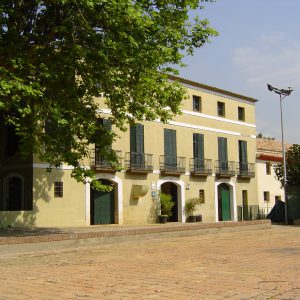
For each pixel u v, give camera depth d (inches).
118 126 746.8
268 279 326.6
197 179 1364.4
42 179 1007.0
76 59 640.4
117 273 366.0
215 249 556.7
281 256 476.1
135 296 272.7
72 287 306.8
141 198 1205.7
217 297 265.3
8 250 508.1
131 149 1187.9
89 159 1077.8
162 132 1275.8
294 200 1347.2
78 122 670.5
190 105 1368.1
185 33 697.0
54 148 677.9
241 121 1541.6
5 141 1074.1
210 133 1419.8
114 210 1152.2
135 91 664.4
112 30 605.6
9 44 634.2
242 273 356.2
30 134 629.9
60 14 640.4
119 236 638.5
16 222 947.3
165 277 341.1
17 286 315.0
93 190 1115.3
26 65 616.7
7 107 578.2
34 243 534.3
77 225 1051.9
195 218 1321.4
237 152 1513.3
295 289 289.1
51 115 625.3
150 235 685.9
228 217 1462.8
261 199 1600.6
